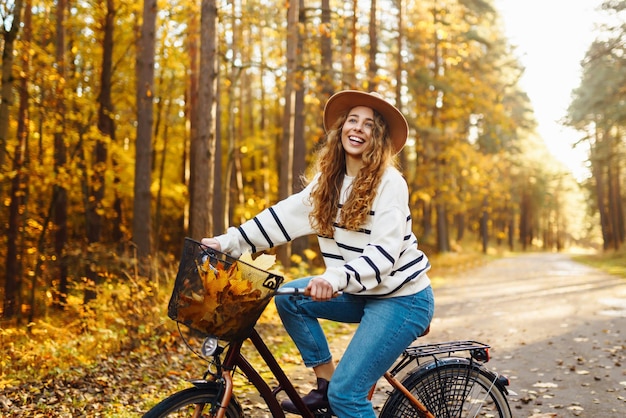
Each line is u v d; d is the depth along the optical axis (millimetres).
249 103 28125
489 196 37531
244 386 4980
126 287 7703
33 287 10383
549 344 6914
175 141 20922
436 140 21141
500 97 21266
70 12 13367
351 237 2672
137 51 14234
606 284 14344
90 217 13391
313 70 13039
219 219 16641
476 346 3029
